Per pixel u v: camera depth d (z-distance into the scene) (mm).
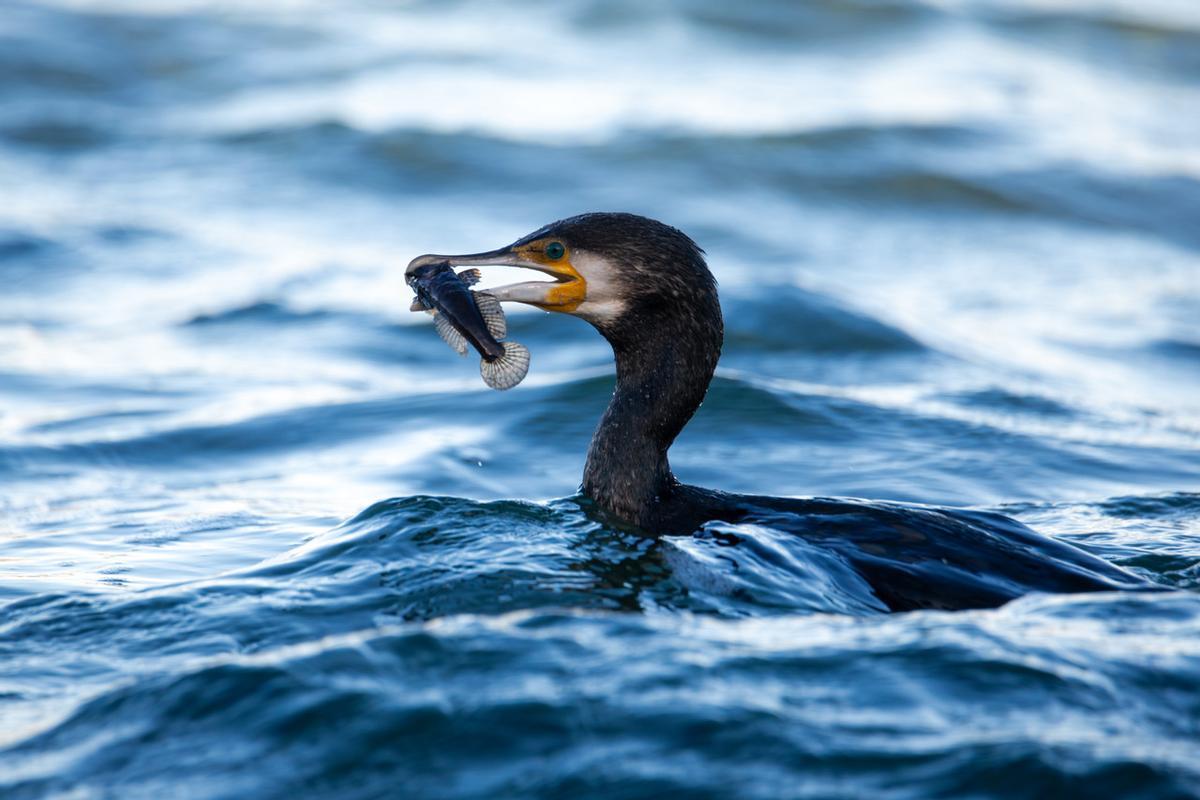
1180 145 29266
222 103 29766
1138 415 14242
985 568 7637
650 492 8898
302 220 22688
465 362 15750
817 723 5473
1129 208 25312
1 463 11961
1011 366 16219
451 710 5590
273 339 16484
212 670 6043
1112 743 5312
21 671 6691
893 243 23047
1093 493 11336
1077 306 19781
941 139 28047
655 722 5477
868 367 15633
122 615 7320
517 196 24469
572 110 29281
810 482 11500
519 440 12492
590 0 36719
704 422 13008
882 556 7781
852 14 36531
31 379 14812
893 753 5258
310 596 7383
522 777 5219
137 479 11688
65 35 32688
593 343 16156
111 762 5535
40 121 27906
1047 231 24062
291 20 35438
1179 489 11539
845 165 26359
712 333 9094
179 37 33500
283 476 11688
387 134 26859
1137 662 6047
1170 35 37469
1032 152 27734
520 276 19047
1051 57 35312
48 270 19281
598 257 8883
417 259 8938
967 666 5938
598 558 7891
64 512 10648
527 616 6578
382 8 36844
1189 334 18438
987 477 11695
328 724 5582
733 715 5500
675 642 6203
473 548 7996
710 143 26906
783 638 6316
